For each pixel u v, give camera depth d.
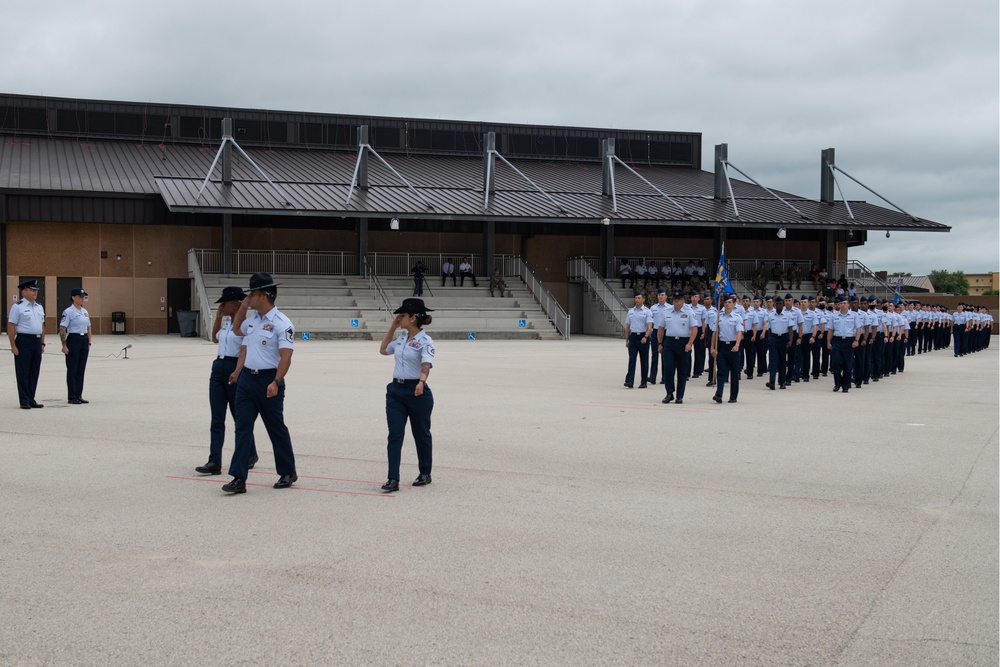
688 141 67.94
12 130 54.16
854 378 21.81
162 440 12.23
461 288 48.44
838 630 5.62
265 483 9.60
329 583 6.38
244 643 5.35
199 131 57.47
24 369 15.33
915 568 6.83
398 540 7.45
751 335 23.86
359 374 22.72
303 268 49.25
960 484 9.84
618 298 48.22
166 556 6.97
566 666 5.08
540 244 54.84
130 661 5.10
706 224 49.03
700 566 6.85
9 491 9.09
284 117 59.19
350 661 5.11
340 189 48.06
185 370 23.52
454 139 62.84
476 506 8.62
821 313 24.75
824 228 51.22
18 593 6.14
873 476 10.26
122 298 46.31
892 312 26.77
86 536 7.49
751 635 5.54
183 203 41.44
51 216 44.16
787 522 8.15
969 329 39.25
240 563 6.81
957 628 5.66
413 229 51.97
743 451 11.86
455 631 5.55
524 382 21.41
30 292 15.45
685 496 9.14
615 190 56.16
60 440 12.16
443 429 13.51
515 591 6.26
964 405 17.77
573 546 7.32
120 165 49.97
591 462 10.94
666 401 17.56
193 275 44.84
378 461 10.87
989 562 6.99
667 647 5.35
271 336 9.14
